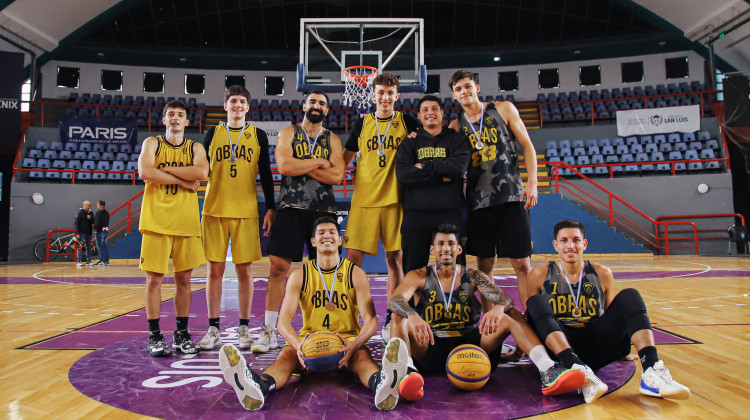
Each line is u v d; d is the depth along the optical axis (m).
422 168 2.76
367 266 8.59
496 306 2.29
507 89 18.81
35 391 2.15
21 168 12.62
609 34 17.69
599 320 2.29
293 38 18.41
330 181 3.15
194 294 5.84
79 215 10.79
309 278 2.47
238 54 18.38
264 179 3.35
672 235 12.75
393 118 3.14
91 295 5.70
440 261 2.39
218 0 17.22
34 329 3.64
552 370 2.06
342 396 2.09
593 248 11.80
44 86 16.92
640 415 1.83
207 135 3.27
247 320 3.15
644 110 14.16
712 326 3.57
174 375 2.41
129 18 17.05
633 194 13.00
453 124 3.18
